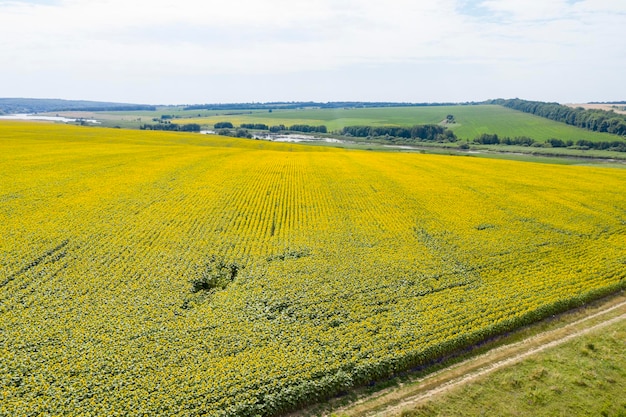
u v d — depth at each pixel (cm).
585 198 5325
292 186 5456
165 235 3544
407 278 2977
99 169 5853
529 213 4609
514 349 2345
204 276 2934
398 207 4672
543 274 3114
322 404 1948
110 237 3438
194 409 1795
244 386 1922
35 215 3809
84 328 2270
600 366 2192
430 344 2253
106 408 1778
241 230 3775
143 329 2278
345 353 2172
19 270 2822
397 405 1939
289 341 2262
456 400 1958
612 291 2956
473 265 3234
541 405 1938
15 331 2208
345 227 3959
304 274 2967
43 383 1877
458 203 4919
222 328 2331
